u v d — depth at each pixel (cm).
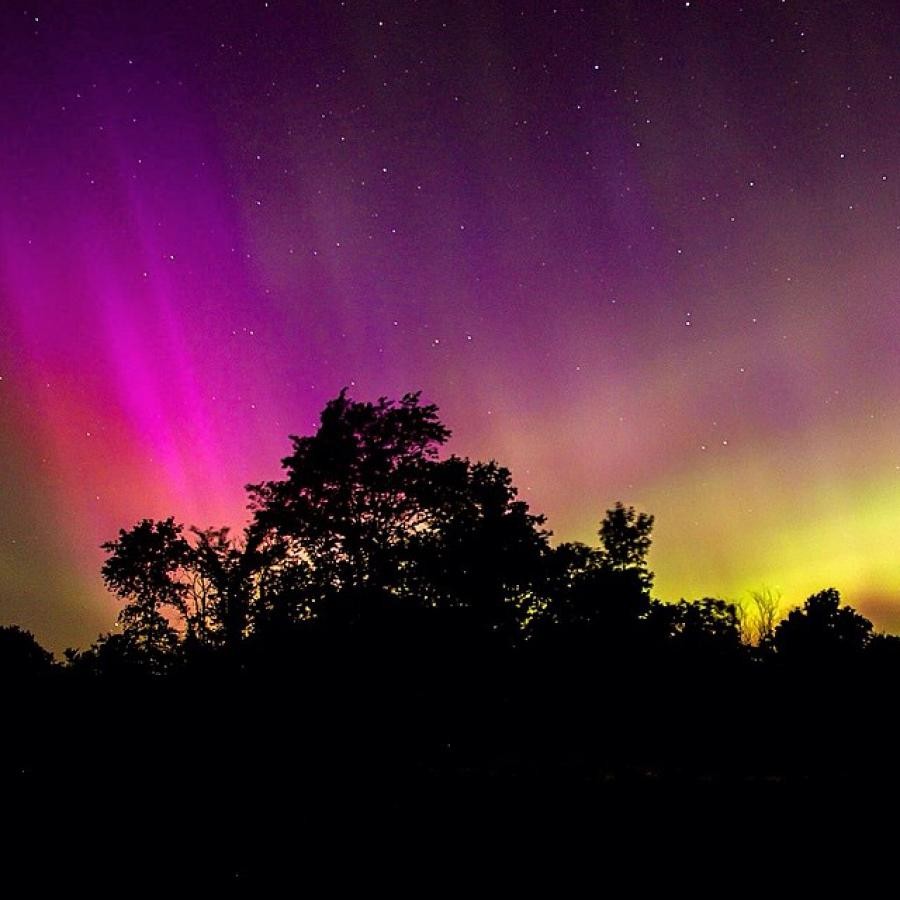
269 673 1617
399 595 1667
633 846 1042
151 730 1684
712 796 1195
